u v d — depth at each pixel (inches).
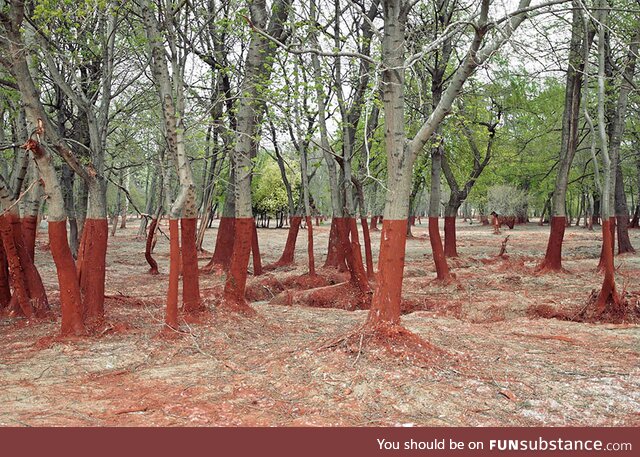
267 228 2097.7
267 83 366.3
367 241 566.6
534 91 879.7
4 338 329.4
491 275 652.1
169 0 366.9
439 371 246.1
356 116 546.6
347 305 486.0
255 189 1895.9
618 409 213.3
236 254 396.8
